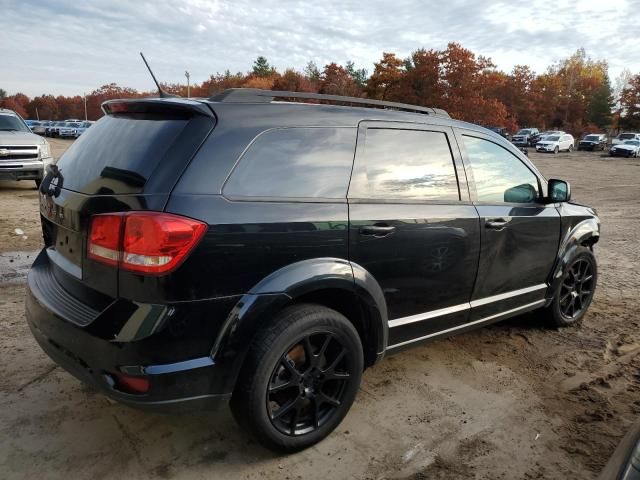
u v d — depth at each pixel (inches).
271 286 96.0
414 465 105.3
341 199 109.1
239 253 92.7
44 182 115.2
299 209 101.6
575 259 175.0
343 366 111.2
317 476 100.9
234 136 96.9
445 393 134.3
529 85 2810.0
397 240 116.5
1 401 121.2
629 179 828.0
